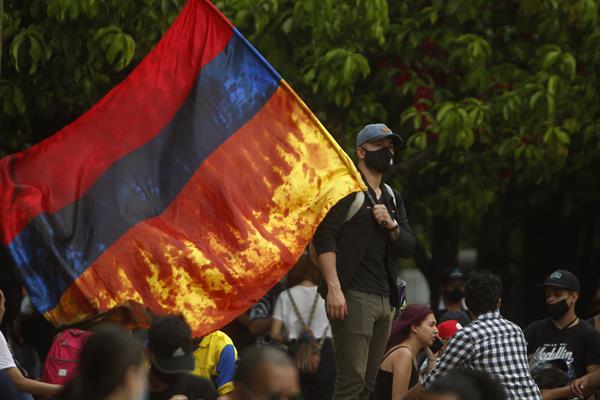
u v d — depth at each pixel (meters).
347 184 24.69
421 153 39.91
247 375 15.77
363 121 38.72
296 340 33.00
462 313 30.33
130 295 23.88
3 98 33.19
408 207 48.34
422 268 54.88
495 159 41.19
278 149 25.31
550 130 37.88
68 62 33.28
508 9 40.31
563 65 37.75
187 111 25.80
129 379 14.69
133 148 25.36
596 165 49.53
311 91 37.47
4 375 22.72
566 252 58.25
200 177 25.09
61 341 23.27
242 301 24.11
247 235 24.53
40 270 24.06
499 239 59.59
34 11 33.22
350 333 24.89
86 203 24.62
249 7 35.41
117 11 33.47
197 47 26.27
